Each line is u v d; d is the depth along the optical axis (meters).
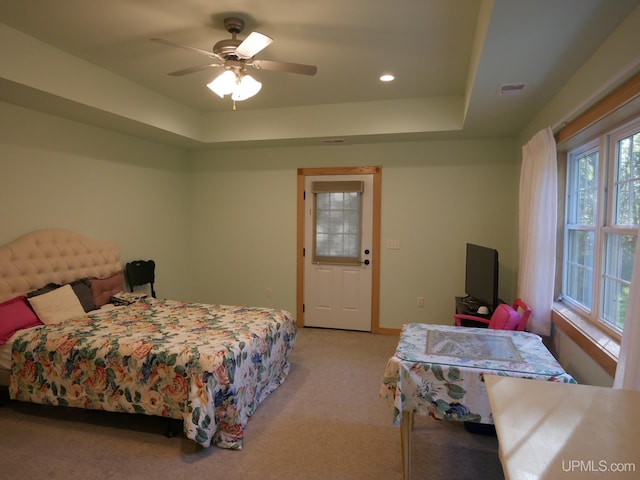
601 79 2.04
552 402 1.25
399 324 4.75
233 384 2.40
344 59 3.02
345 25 2.49
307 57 2.99
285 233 5.05
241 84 2.47
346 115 4.22
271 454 2.34
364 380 3.40
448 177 4.50
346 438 2.51
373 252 4.77
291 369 3.64
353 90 3.76
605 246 2.46
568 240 3.12
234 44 2.33
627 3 1.64
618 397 1.29
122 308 3.52
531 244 2.98
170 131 4.11
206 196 5.30
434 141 4.52
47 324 2.99
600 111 2.09
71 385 2.55
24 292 3.14
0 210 3.09
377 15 2.37
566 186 3.09
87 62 3.15
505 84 2.62
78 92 3.08
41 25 2.56
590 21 1.79
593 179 2.73
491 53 2.15
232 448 2.38
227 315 3.29
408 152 4.60
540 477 0.90
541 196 2.89
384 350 4.18
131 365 2.44
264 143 4.71
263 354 2.89
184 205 5.26
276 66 2.46
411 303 4.70
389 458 2.30
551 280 2.91
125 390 2.45
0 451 2.35
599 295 2.48
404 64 3.11
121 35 2.69
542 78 2.51
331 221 4.89
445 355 1.98
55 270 3.40
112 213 4.11
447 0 2.18
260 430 2.59
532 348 2.09
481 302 3.76
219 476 2.14
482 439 2.51
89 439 2.48
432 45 2.76
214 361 2.32
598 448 1.01
